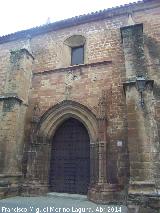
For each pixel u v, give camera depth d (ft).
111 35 43.01
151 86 32.50
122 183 33.42
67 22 47.39
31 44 49.70
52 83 44.14
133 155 29.96
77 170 39.45
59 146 42.24
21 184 39.22
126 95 33.01
